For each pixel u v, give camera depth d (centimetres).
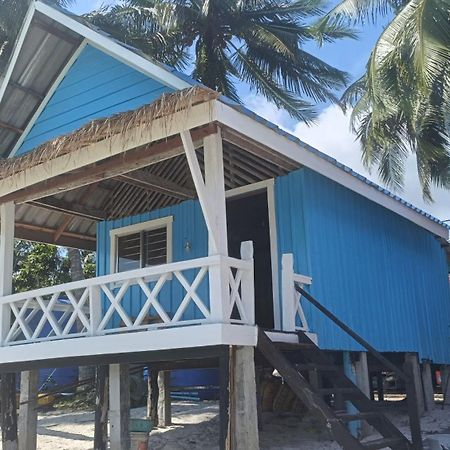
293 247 800
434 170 1466
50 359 747
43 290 763
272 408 1098
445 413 1095
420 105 1224
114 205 1029
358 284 897
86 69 827
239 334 586
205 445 877
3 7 1608
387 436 627
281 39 1645
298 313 735
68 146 646
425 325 1123
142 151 677
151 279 956
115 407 770
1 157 915
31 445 835
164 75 694
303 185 807
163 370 1066
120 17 1588
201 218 929
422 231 1205
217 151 611
